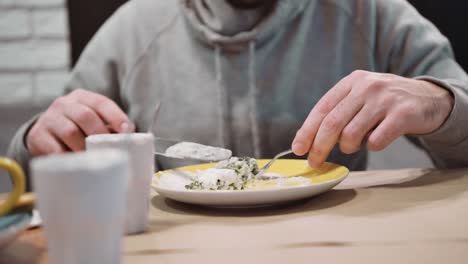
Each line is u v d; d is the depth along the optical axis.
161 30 1.53
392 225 0.64
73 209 0.42
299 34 1.45
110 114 1.05
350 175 1.00
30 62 2.17
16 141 1.19
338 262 0.52
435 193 0.80
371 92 0.86
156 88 1.50
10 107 2.18
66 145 1.09
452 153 0.98
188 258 0.55
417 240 0.58
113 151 0.46
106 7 2.18
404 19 1.48
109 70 1.56
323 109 0.88
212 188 0.80
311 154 0.87
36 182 0.43
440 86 0.96
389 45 1.48
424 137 0.92
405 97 0.86
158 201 0.84
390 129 0.83
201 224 0.69
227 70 1.43
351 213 0.71
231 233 0.64
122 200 0.45
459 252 0.54
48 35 2.17
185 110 1.46
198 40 1.48
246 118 1.42
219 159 0.91
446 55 1.44
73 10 2.17
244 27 1.42
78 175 0.41
